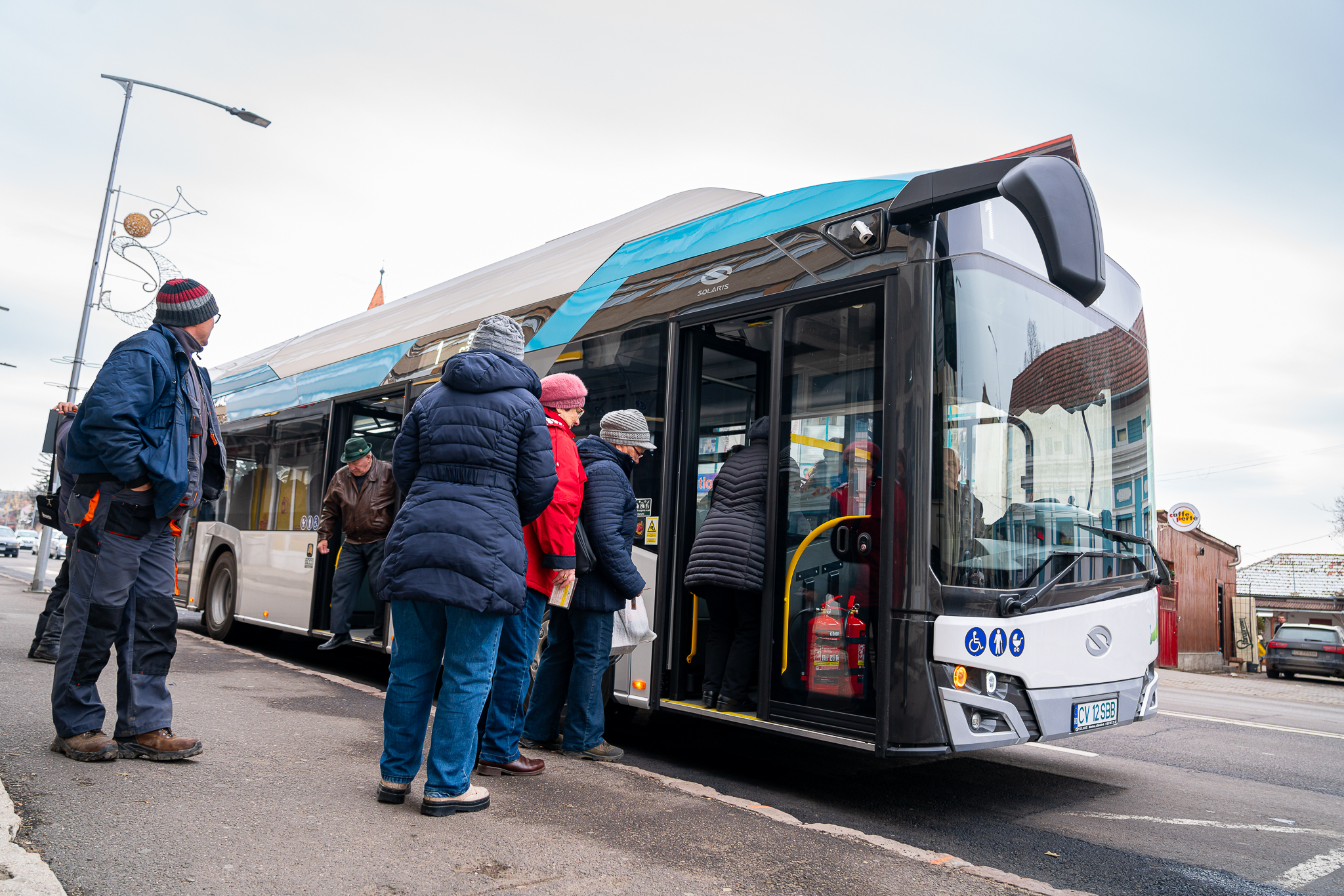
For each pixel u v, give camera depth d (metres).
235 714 5.07
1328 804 5.27
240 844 2.92
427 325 7.89
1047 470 4.64
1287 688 18.61
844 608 4.52
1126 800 5.11
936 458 4.20
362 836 3.09
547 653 4.96
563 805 3.71
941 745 4.05
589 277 6.40
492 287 7.43
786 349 4.95
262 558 9.23
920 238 4.41
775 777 5.22
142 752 3.82
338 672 8.24
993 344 4.45
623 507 4.73
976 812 4.64
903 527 4.21
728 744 6.17
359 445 7.45
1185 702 11.76
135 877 2.59
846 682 4.46
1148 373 5.63
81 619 3.71
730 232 5.44
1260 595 43.12
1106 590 4.76
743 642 5.00
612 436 4.88
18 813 3.04
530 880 2.81
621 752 4.91
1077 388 4.93
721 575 4.92
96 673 3.77
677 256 5.73
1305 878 3.77
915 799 4.86
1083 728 4.52
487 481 3.43
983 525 4.28
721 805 3.87
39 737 4.06
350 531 7.45
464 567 3.29
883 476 4.33
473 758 3.52
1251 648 28.45
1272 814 4.93
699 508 5.40
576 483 4.29
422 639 3.48
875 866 3.21
